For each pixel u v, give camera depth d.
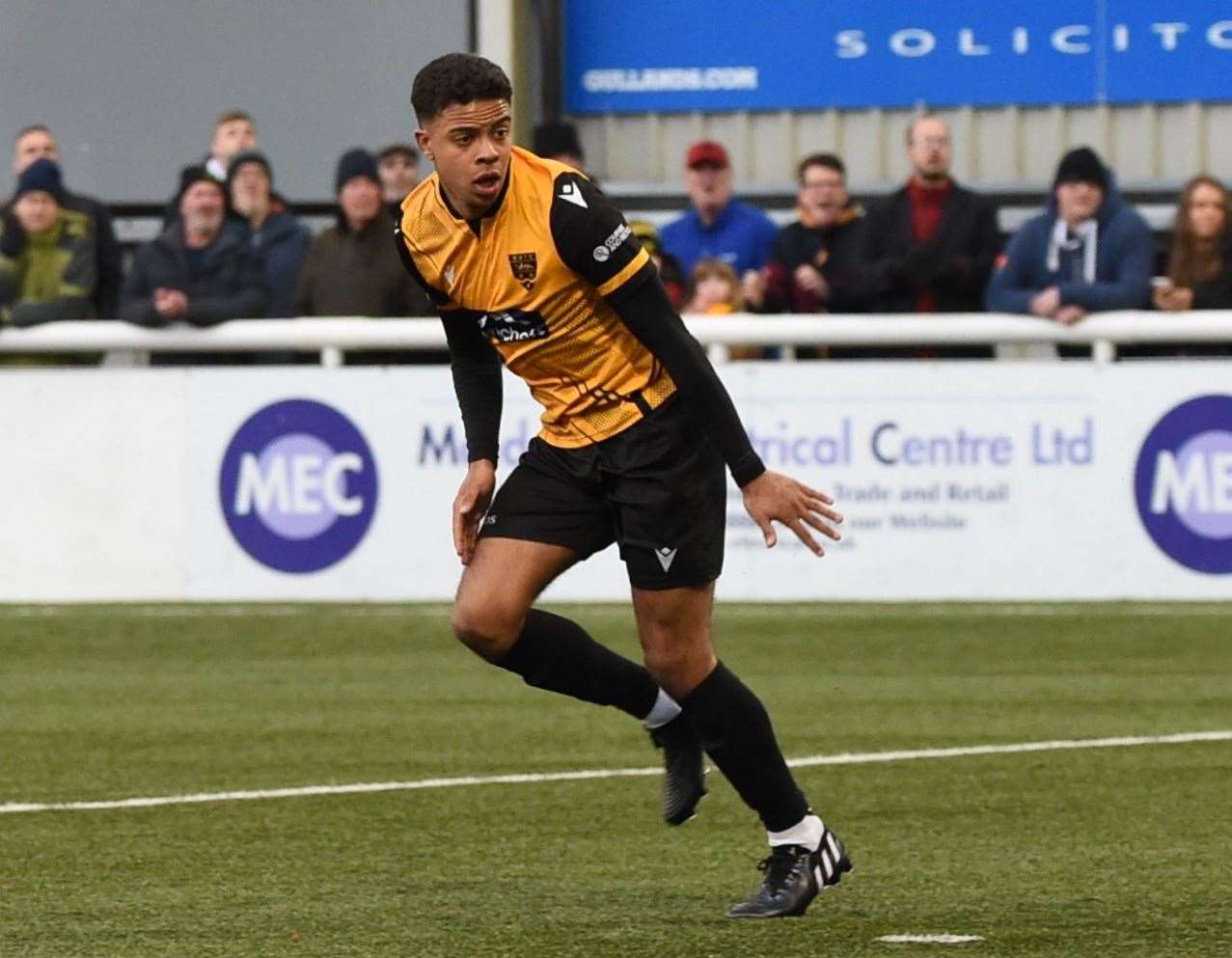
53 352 37.78
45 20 44.38
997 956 15.31
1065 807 21.19
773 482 15.90
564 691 17.66
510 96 15.87
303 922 16.67
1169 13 45.06
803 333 35.50
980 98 45.72
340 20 43.78
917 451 35.38
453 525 17.62
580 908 17.14
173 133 44.28
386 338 36.81
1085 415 35.09
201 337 37.19
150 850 19.62
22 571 37.69
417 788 22.56
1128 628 33.09
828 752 24.42
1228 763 23.41
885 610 35.09
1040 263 35.47
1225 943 15.69
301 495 36.91
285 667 31.22
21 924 16.69
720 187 38.09
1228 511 34.97
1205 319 34.81
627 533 16.50
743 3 45.91
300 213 44.09
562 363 16.44
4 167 44.59
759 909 16.64
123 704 28.25
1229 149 45.12
